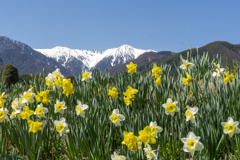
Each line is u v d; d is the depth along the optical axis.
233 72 5.42
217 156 3.07
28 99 3.71
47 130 3.60
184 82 3.81
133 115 3.45
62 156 3.54
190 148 2.24
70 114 3.58
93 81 5.59
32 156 3.10
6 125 3.79
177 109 2.90
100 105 4.20
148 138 2.23
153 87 4.41
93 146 3.04
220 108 3.32
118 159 2.38
